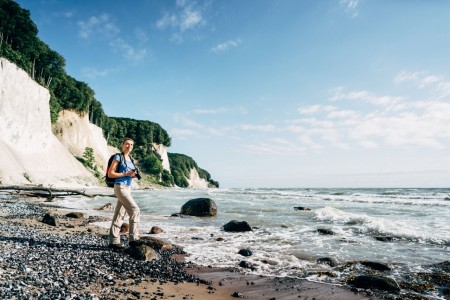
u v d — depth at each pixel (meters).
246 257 8.38
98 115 110.25
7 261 5.91
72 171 63.72
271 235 11.91
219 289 5.75
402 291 5.89
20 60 65.75
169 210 22.95
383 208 24.00
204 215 19.00
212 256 8.50
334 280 6.49
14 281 4.78
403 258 8.46
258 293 5.62
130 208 8.44
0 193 32.84
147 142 146.75
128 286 5.39
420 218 17.30
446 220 16.28
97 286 5.17
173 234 12.12
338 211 18.34
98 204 26.70
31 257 6.43
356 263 7.68
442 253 9.05
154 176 128.62
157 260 7.59
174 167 174.00
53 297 4.35
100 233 11.31
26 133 53.31
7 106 49.62
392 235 11.71
